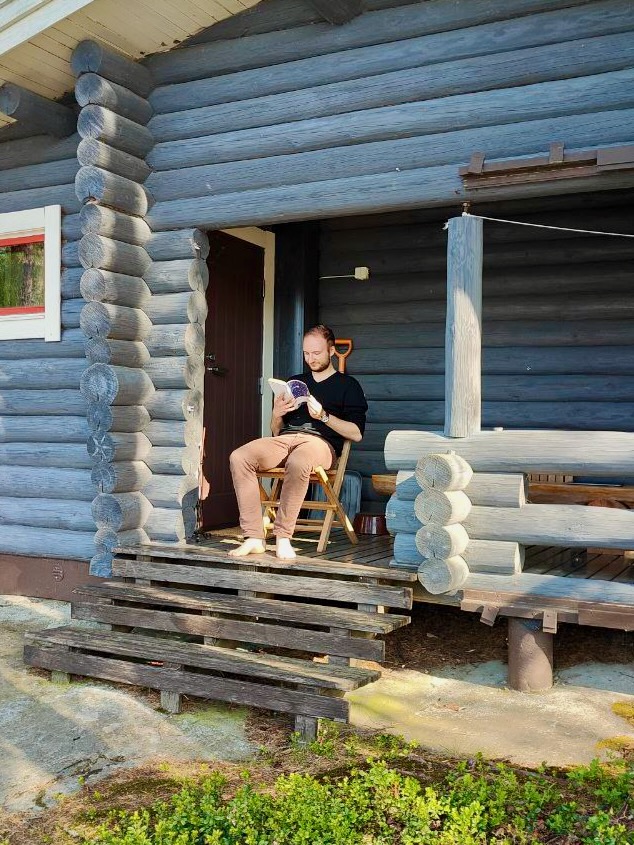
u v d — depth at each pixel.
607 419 6.65
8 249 6.88
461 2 5.07
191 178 5.97
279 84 5.68
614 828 3.11
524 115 4.89
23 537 6.62
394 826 3.20
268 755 3.90
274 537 6.23
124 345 5.91
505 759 3.84
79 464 6.46
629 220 6.61
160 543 5.96
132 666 4.61
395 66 5.29
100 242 5.74
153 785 3.61
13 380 6.76
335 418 5.73
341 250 7.69
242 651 4.73
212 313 6.92
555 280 6.80
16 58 5.98
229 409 7.16
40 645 5.01
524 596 4.72
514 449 4.73
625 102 4.65
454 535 4.66
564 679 4.90
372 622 4.56
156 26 5.77
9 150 6.84
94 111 5.73
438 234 7.27
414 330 7.39
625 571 5.08
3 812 3.39
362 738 4.09
